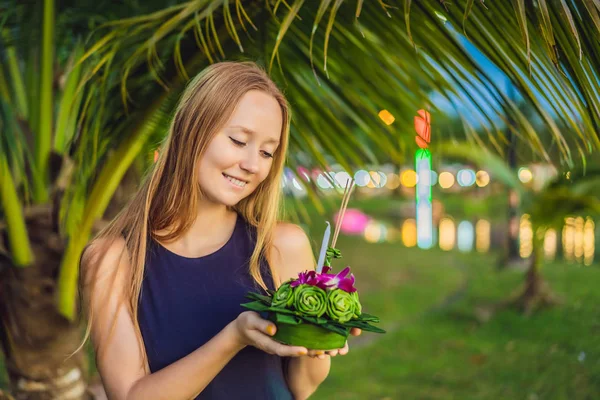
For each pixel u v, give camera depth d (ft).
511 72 5.33
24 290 7.74
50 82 7.77
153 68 6.90
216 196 4.51
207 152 4.47
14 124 7.45
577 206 21.35
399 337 21.18
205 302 4.65
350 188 4.38
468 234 47.70
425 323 22.67
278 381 4.76
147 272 4.69
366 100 7.71
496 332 20.54
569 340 17.80
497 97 5.80
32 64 8.04
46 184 7.88
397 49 6.45
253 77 4.53
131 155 7.20
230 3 6.30
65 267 7.48
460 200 67.92
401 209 61.46
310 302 3.90
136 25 6.70
